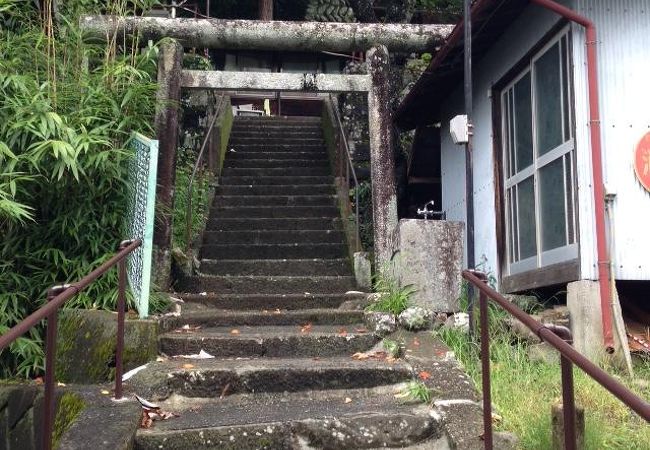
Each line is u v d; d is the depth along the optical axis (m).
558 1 5.34
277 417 3.51
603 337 4.62
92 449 2.91
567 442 2.18
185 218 7.18
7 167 4.51
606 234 4.82
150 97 5.92
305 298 5.80
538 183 5.77
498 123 6.76
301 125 12.07
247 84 6.27
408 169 9.50
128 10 6.50
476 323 4.72
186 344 4.55
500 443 3.21
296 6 14.84
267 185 9.12
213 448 3.26
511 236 6.40
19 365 4.65
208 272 6.77
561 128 5.35
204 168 9.10
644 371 4.47
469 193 5.02
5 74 4.91
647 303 5.49
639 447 3.23
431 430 3.43
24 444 4.04
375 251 6.11
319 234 7.61
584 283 4.81
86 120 4.96
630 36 5.07
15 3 5.69
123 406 3.48
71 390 3.76
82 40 5.68
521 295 6.01
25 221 4.98
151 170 4.58
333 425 3.39
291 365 4.13
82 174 4.94
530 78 5.97
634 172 4.91
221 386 3.97
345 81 6.40
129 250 3.88
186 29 6.47
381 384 4.05
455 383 3.88
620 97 4.99
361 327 5.12
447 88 7.88
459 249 5.00
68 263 4.92
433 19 12.59
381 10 13.23
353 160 10.45
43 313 2.47
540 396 3.82
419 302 4.91
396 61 11.20
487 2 5.50
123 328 3.79
